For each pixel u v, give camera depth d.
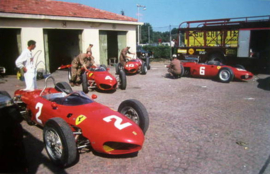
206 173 3.64
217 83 11.55
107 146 3.88
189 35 16.73
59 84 6.03
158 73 15.14
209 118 6.23
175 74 12.65
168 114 6.56
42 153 4.30
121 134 3.74
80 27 16.33
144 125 4.63
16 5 13.63
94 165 3.88
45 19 14.02
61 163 3.69
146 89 10.01
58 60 18.88
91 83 9.30
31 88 6.81
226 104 7.64
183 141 4.79
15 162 3.49
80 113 4.28
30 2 15.16
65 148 3.56
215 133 5.21
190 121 5.99
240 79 11.77
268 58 14.84
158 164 3.91
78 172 3.68
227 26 14.81
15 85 10.66
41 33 14.03
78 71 10.10
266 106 7.41
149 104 7.60
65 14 15.12
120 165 3.88
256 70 15.70
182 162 3.97
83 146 4.04
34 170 3.73
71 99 4.69
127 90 9.79
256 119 6.16
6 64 14.26
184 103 7.75
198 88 10.30
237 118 6.24
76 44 17.36
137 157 4.14
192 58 15.72
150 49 29.02
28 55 6.72
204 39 15.99
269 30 13.70
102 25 17.98
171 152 4.32
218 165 3.88
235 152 4.33
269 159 4.08
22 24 13.12
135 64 13.97
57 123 3.66
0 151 3.37
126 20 19.69
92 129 3.88
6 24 12.48
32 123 5.59
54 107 4.49
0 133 3.36
